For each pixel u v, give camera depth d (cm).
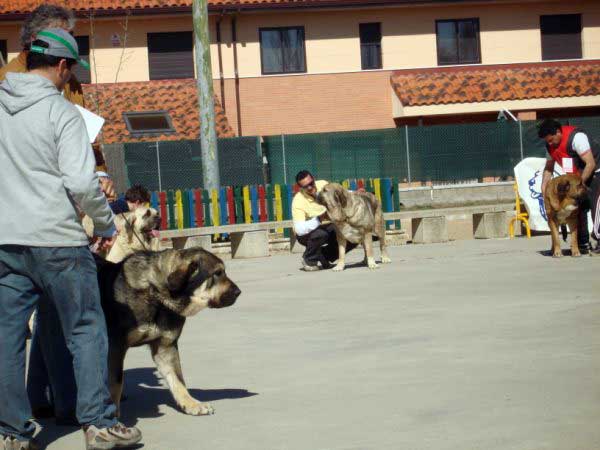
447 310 928
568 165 1359
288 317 952
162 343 563
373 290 1120
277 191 1873
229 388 643
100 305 512
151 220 802
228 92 3194
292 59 3234
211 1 3097
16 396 503
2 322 501
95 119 635
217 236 1848
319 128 3225
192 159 2558
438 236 1836
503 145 2794
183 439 521
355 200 1353
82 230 503
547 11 3300
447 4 3219
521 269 1247
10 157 494
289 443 495
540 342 731
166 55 3178
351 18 3234
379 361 699
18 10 2997
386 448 472
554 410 521
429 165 2772
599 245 1359
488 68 3262
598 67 3222
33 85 498
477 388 589
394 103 3195
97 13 3058
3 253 495
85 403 496
